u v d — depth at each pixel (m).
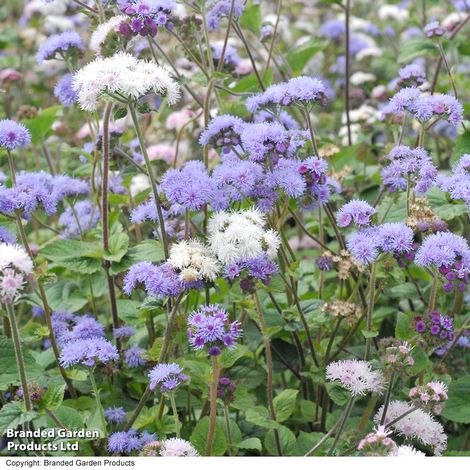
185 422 1.62
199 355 1.50
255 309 1.57
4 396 1.61
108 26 1.57
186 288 1.51
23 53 2.48
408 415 1.52
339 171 1.79
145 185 1.86
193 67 1.98
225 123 1.58
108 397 1.62
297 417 1.65
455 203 1.65
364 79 2.14
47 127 1.80
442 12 2.30
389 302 1.74
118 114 1.54
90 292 1.69
